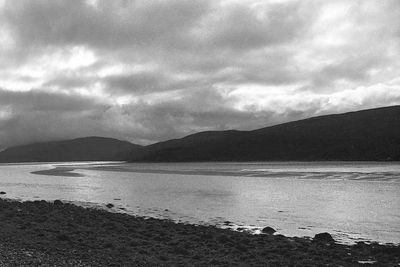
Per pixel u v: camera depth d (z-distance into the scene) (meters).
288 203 38.59
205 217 30.83
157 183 66.62
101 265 14.36
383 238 23.16
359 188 52.47
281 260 16.70
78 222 25.56
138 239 20.30
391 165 136.25
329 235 22.64
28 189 59.44
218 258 16.64
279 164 174.25
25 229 21.88
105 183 69.06
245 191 50.34
